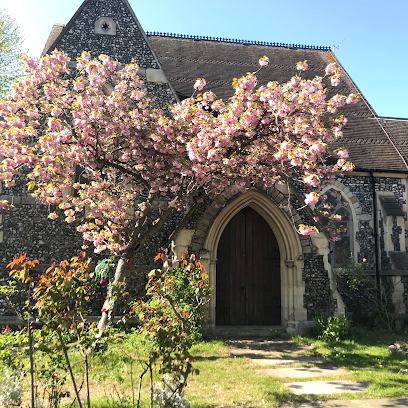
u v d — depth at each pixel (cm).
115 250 769
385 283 1143
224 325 1014
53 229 932
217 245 980
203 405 461
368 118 1399
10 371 402
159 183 757
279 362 700
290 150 630
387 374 615
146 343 519
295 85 680
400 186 1210
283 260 1023
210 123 693
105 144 757
